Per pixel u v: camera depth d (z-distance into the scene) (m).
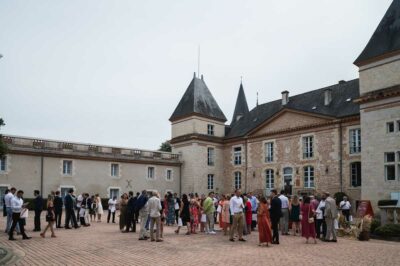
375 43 21.80
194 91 39.09
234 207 13.13
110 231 15.73
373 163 20.91
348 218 18.89
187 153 37.66
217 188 37.97
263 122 33.78
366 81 21.89
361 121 21.91
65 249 10.70
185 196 15.37
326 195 14.05
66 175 30.36
